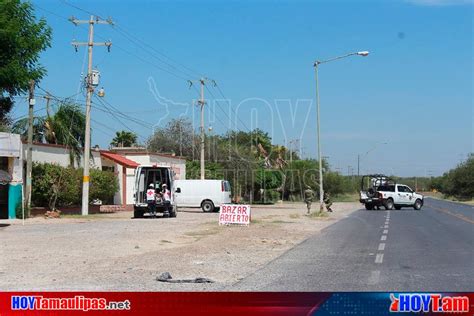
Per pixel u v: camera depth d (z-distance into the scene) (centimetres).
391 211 4472
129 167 4300
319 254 1536
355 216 3656
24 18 2892
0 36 2666
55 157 3494
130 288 1001
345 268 1260
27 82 2884
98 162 4112
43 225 2498
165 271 1206
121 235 2017
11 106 3091
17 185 2930
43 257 1408
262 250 1631
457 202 7431
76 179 3466
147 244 1748
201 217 3256
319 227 2595
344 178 9369
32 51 2881
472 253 1540
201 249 1631
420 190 16312
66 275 1139
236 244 1783
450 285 1033
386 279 1103
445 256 1473
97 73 3275
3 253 1479
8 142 2878
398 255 1500
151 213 3131
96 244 1717
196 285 1039
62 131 3638
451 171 9769
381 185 4831
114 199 4334
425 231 2341
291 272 1203
